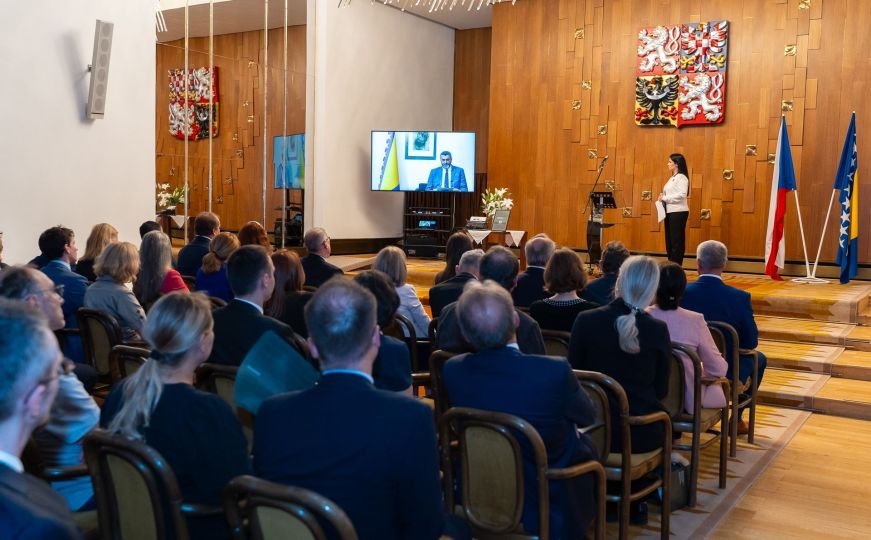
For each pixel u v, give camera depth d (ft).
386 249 15.37
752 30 34.24
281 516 5.83
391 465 6.05
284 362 7.80
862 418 18.80
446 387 8.84
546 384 8.27
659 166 36.52
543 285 15.88
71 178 23.68
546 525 8.05
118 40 24.80
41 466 7.12
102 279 14.08
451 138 38.27
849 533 12.00
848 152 29.55
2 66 21.68
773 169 34.04
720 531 11.91
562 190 38.91
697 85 35.24
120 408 7.34
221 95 32.89
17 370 3.88
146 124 25.91
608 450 9.80
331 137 37.76
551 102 38.96
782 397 19.72
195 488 6.94
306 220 37.42
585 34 37.91
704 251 15.47
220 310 10.52
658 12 36.14
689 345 12.69
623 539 10.03
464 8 40.50
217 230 20.57
